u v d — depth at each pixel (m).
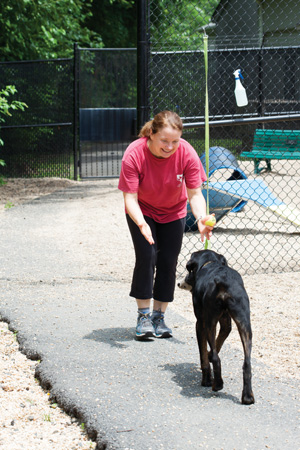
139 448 3.29
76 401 3.87
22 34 17.16
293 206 11.02
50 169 15.69
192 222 9.38
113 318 5.44
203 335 3.99
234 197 9.71
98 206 11.55
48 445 3.50
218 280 3.73
